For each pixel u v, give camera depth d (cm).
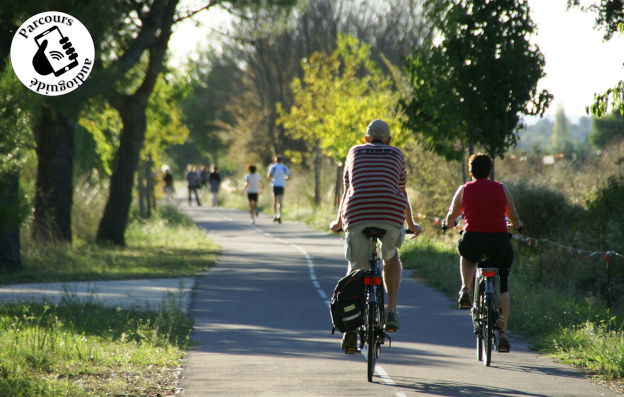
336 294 2362
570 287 4212
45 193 6353
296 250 7369
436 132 5012
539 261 5181
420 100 5028
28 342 2672
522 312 3500
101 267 5462
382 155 2405
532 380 2431
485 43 4584
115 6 5216
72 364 2539
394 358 2781
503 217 2673
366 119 9469
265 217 12900
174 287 4653
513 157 8150
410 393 2244
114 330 3162
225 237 8938
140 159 10488
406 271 5531
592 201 5669
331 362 2703
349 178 2411
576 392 2267
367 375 2466
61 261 5681
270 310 3897
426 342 3098
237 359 2744
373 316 2339
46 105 4819
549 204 6066
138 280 4969
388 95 9538
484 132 4684
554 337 2997
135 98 7012
